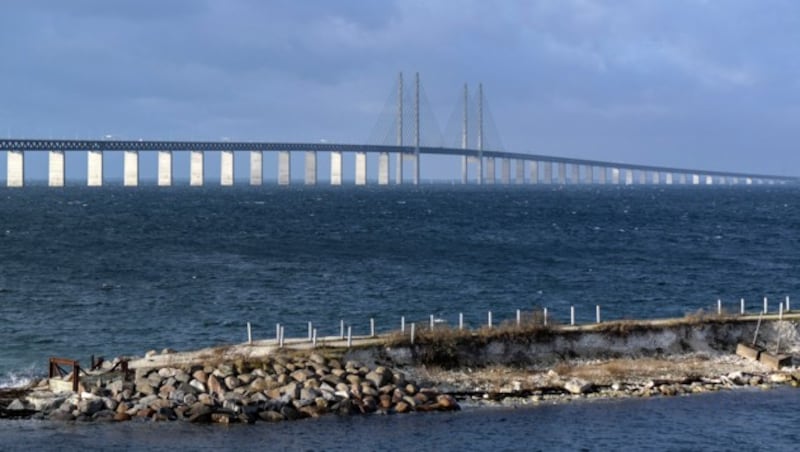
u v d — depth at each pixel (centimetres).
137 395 6862
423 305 12569
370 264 17212
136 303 12475
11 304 12219
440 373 7756
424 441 6219
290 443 6116
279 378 7075
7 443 6044
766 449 6206
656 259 18900
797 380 7894
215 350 7850
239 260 17738
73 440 6109
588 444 6253
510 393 7381
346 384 7075
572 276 15925
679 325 8775
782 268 17500
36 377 8050
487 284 14712
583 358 8325
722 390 7619
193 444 6069
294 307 12281
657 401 7269
